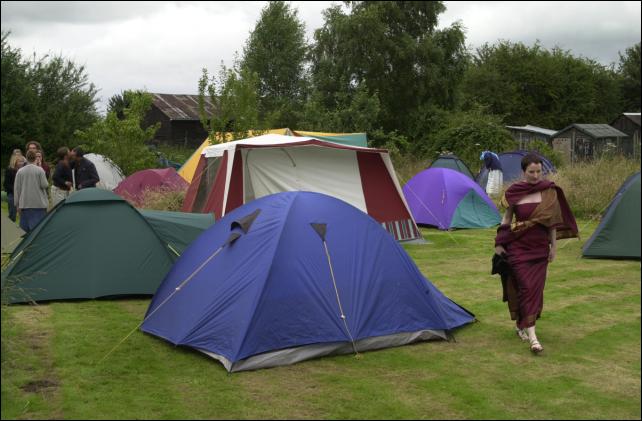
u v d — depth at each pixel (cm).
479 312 740
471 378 532
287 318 573
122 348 608
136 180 1659
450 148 3008
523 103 5409
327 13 3766
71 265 807
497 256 619
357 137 1897
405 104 3747
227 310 585
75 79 3753
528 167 611
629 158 1888
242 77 1889
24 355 578
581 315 725
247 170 1138
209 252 645
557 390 506
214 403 482
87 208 833
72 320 708
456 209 1446
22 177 1077
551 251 619
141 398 492
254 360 553
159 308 658
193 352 596
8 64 3447
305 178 1160
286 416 460
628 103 6066
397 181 1220
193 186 1276
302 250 602
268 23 4066
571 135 3725
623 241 1055
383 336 605
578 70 5509
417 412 466
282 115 3731
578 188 1639
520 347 613
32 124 3422
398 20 3759
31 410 470
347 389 508
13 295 766
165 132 4119
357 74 3662
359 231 638
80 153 1238
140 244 834
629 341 630
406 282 635
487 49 6069
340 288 602
